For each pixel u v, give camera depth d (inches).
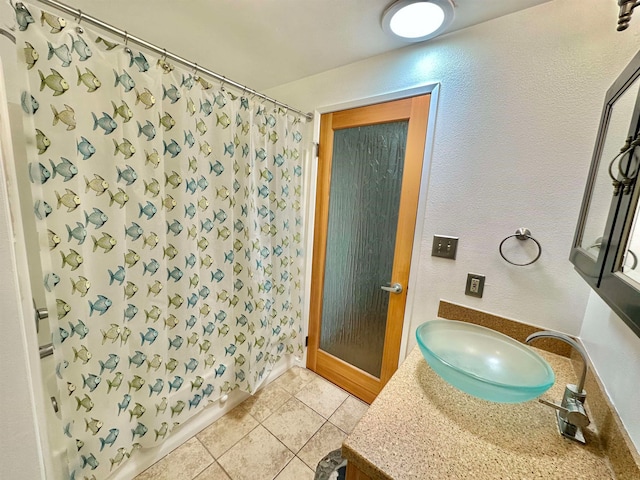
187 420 56.6
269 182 66.0
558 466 24.0
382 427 27.5
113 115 37.8
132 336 44.1
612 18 35.8
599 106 37.4
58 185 33.4
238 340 64.5
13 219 20.1
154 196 43.4
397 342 61.5
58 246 34.1
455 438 26.5
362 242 65.5
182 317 50.9
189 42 53.4
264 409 66.3
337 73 63.5
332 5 41.8
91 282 38.1
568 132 39.8
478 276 49.6
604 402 28.1
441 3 39.4
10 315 17.7
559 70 39.7
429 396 32.3
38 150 31.4
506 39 43.2
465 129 48.2
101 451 41.1
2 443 17.7
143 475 49.5
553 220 42.1
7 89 28.1
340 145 66.3
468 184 48.8
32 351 21.9
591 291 39.1
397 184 58.3
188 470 50.9
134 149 40.4
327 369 77.2
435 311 55.1
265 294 67.3
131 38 38.6
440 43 49.3
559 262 42.2
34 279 32.9
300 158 73.2
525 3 40.0
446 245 52.1
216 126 52.9
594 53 37.2
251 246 61.2
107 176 38.1
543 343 44.1
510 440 26.6
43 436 23.5
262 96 59.7
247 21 46.4
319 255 73.9
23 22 29.0
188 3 42.3
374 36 49.5
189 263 50.4
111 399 41.8
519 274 45.7
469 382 29.2
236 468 51.5
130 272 42.5
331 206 70.2
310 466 52.2
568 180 40.4
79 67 34.0
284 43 53.1
